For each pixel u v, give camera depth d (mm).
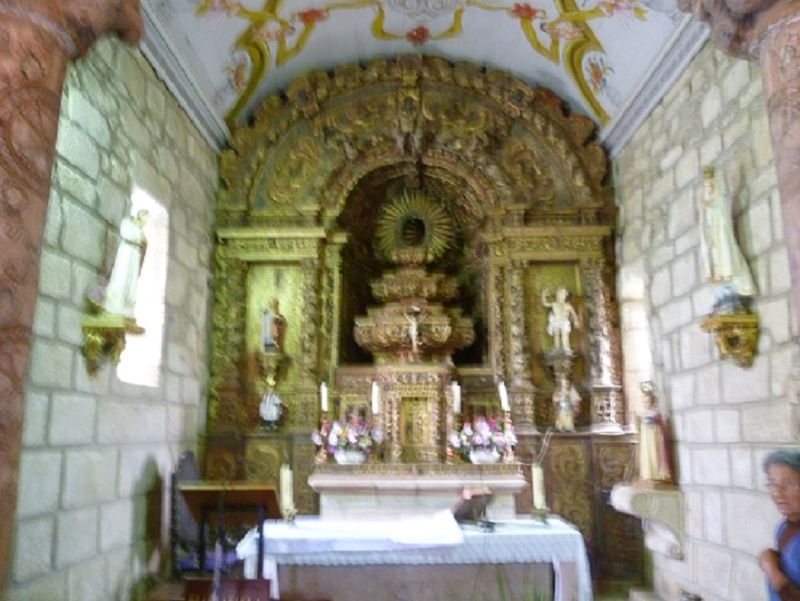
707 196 5871
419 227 10039
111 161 6156
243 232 9102
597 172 9242
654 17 7203
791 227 4117
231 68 8797
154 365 7121
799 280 4059
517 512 8297
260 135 9477
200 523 5934
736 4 4391
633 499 6961
